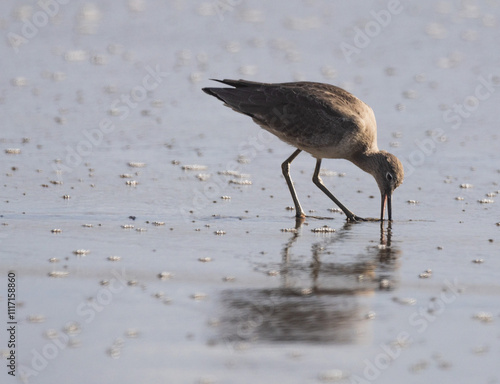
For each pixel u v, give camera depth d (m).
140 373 8.10
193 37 29.34
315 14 32.78
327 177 16.86
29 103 21.44
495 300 10.05
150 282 10.55
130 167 16.89
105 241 12.28
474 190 15.75
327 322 9.34
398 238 12.80
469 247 12.28
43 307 9.70
